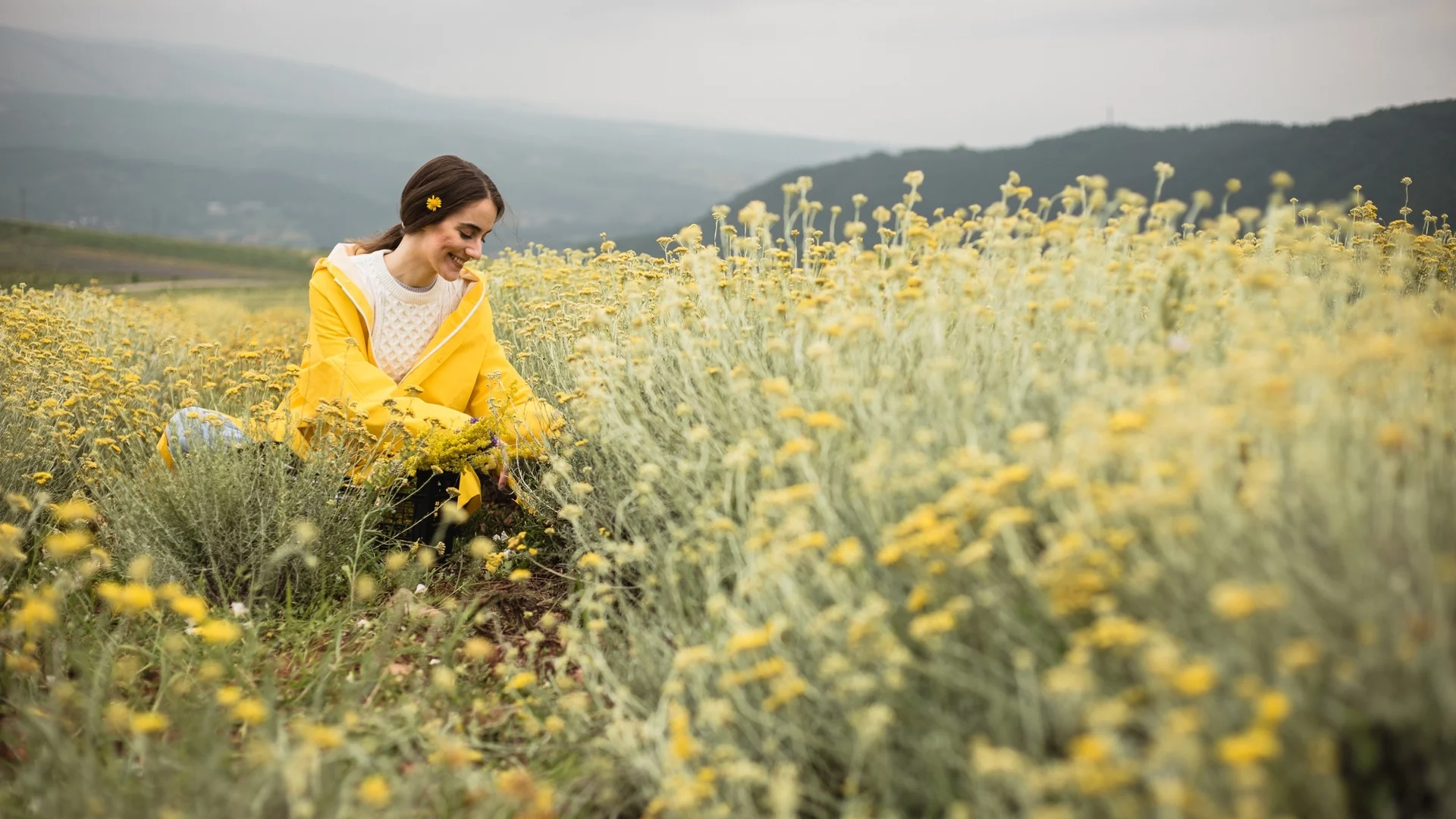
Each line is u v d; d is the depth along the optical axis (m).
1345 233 3.64
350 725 2.04
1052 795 1.48
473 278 3.68
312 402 3.35
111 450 3.49
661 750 1.77
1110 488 1.65
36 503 3.15
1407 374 1.76
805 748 1.78
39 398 3.75
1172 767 1.25
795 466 2.28
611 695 2.02
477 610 2.93
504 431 3.33
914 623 1.60
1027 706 1.51
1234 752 1.12
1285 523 1.49
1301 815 1.27
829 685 1.80
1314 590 1.39
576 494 2.84
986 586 1.69
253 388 4.00
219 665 2.28
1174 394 1.69
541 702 2.29
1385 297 2.30
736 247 3.43
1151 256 2.72
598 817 1.91
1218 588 1.30
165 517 2.95
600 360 2.92
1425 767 1.30
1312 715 1.28
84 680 2.14
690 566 2.41
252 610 2.78
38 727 1.86
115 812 1.67
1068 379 2.15
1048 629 1.64
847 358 2.44
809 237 3.38
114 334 5.62
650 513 2.67
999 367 2.39
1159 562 1.50
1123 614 1.56
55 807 1.71
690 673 2.01
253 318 11.41
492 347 3.71
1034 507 1.85
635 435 2.63
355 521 3.10
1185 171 152.25
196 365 5.12
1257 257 2.83
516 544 3.03
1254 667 1.31
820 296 2.61
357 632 2.72
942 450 2.08
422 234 3.40
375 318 3.49
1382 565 1.43
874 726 1.47
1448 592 1.33
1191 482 1.45
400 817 1.65
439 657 2.59
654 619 2.41
